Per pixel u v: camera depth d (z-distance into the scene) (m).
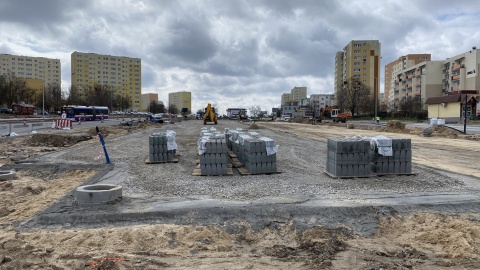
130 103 134.25
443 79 85.19
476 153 19.31
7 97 75.94
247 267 5.79
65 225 7.53
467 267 5.76
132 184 11.19
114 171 13.55
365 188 10.47
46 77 140.00
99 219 7.70
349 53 112.88
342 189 10.34
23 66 135.00
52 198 9.85
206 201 8.99
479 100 48.56
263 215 7.86
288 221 7.65
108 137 29.33
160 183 11.33
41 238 6.81
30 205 9.15
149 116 69.19
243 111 93.00
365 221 7.70
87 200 8.57
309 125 57.53
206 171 12.62
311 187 10.60
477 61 72.00
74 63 136.75
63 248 6.45
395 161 12.36
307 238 7.07
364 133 35.72
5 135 27.58
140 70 153.12
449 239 6.74
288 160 16.30
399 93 102.19
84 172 14.03
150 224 7.53
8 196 10.15
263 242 6.95
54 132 30.38
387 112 84.44
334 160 12.11
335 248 6.57
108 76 143.50
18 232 7.17
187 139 27.53
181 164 15.20
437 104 52.34
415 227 7.47
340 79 131.12
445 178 11.88
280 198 9.25
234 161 15.28
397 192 9.95
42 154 18.48
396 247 6.64
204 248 6.59
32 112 73.25
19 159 16.59
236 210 8.02
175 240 6.82
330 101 158.00
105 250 6.39
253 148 12.73
